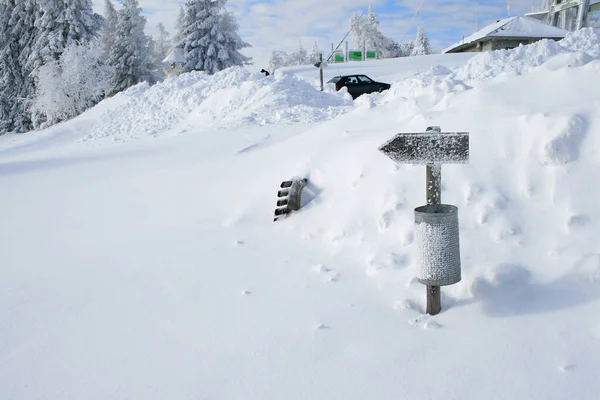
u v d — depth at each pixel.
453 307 3.51
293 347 3.25
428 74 19.67
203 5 46.06
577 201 4.06
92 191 8.00
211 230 5.67
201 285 4.33
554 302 3.37
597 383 2.62
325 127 7.39
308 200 5.68
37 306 4.16
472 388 2.70
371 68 37.66
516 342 3.03
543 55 14.98
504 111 5.06
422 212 3.35
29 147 18.81
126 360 3.25
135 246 5.46
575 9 43.03
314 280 4.24
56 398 2.91
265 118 14.16
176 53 45.84
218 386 2.91
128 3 47.22
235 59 47.69
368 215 4.89
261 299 3.98
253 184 6.69
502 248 4.02
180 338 3.48
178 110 19.36
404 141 3.37
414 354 3.04
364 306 3.71
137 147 11.87
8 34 41.94
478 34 43.31
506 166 4.53
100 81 36.50
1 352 3.46
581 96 4.87
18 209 7.43
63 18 38.41
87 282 4.59
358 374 2.91
